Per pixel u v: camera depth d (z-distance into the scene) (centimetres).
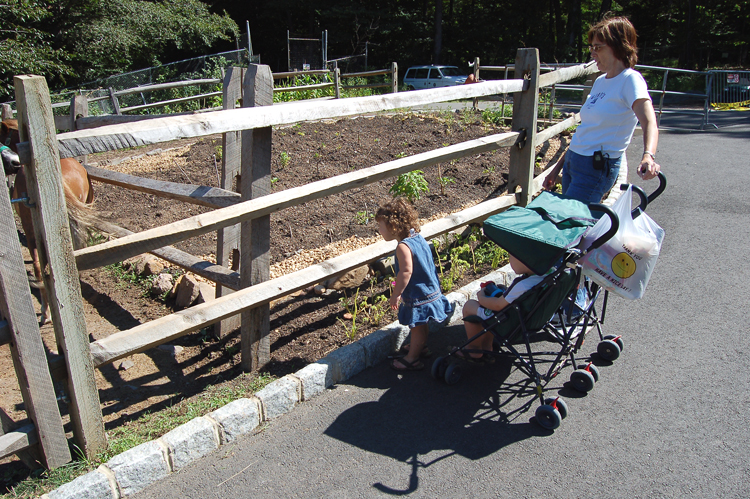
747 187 739
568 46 3469
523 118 515
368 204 659
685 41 3403
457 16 3866
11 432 276
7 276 256
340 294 480
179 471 296
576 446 300
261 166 348
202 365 409
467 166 789
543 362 365
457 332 428
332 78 1728
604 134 397
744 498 259
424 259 356
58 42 2111
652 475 277
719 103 1616
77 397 284
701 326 413
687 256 533
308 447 308
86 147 261
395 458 297
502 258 516
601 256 314
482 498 268
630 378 357
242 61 2019
